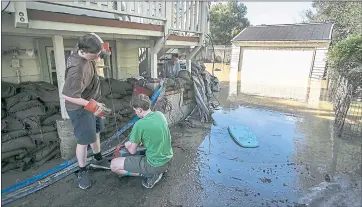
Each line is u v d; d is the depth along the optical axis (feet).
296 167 9.98
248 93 26.55
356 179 9.04
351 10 38.06
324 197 7.94
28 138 8.54
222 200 7.74
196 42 17.25
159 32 13.00
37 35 9.75
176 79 15.74
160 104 13.30
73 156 9.64
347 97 15.26
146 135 7.76
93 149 8.94
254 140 12.65
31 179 8.09
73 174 8.82
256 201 7.73
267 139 13.08
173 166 9.89
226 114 17.87
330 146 12.20
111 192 7.97
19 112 8.57
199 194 8.02
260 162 10.39
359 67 21.53
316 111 19.20
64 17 8.18
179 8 14.02
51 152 9.39
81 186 8.05
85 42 6.66
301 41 40.78
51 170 8.64
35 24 7.39
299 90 29.12
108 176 8.87
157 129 7.77
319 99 23.82
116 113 11.51
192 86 17.12
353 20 37.11
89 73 7.59
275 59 45.24
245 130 14.11
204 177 9.09
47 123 9.26
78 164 8.69
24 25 7.11
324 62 39.29
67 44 12.62
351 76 20.67
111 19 10.03
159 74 18.31
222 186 8.52
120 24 10.46
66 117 9.31
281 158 10.81
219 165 10.05
